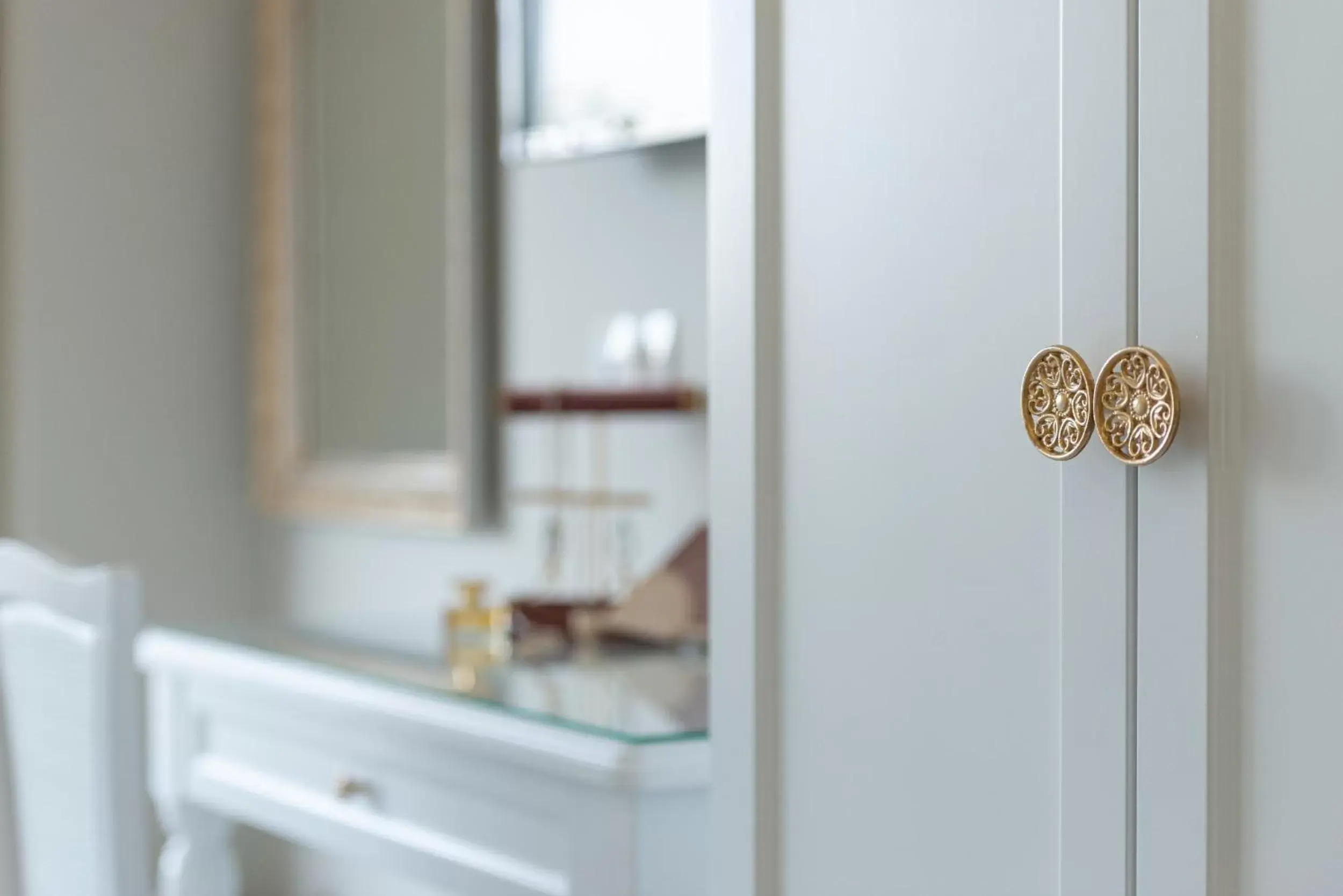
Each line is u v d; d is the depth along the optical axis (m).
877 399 0.99
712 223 1.10
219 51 2.77
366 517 2.48
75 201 2.62
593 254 2.15
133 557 2.68
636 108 1.96
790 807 1.05
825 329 1.02
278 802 1.66
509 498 2.26
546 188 2.23
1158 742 0.82
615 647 1.73
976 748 0.93
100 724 1.69
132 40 2.68
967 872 0.93
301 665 1.62
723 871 1.10
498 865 1.39
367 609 2.57
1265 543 0.78
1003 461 0.91
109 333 2.65
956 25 0.94
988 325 0.92
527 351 2.27
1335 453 0.75
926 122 0.96
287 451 2.65
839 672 1.02
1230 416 0.79
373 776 1.55
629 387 1.92
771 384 1.06
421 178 2.38
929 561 0.96
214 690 1.77
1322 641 0.76
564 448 2.20
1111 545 0.84
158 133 2.71
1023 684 0.90
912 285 0.96
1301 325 0.77
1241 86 0.79
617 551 2.10
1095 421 0.82
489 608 1.78
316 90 2.59
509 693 1.45
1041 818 0.89
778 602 1.06
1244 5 0.79
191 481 2.75
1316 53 0.76
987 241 0.92
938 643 0.95
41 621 1.82
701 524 1.78
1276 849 0.78
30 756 1.88
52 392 2.60
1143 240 0.82
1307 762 0.77
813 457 1.03
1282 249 0.77
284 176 2.64
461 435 2.31
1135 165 0.83
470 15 2.29
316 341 2.60
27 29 2.57
